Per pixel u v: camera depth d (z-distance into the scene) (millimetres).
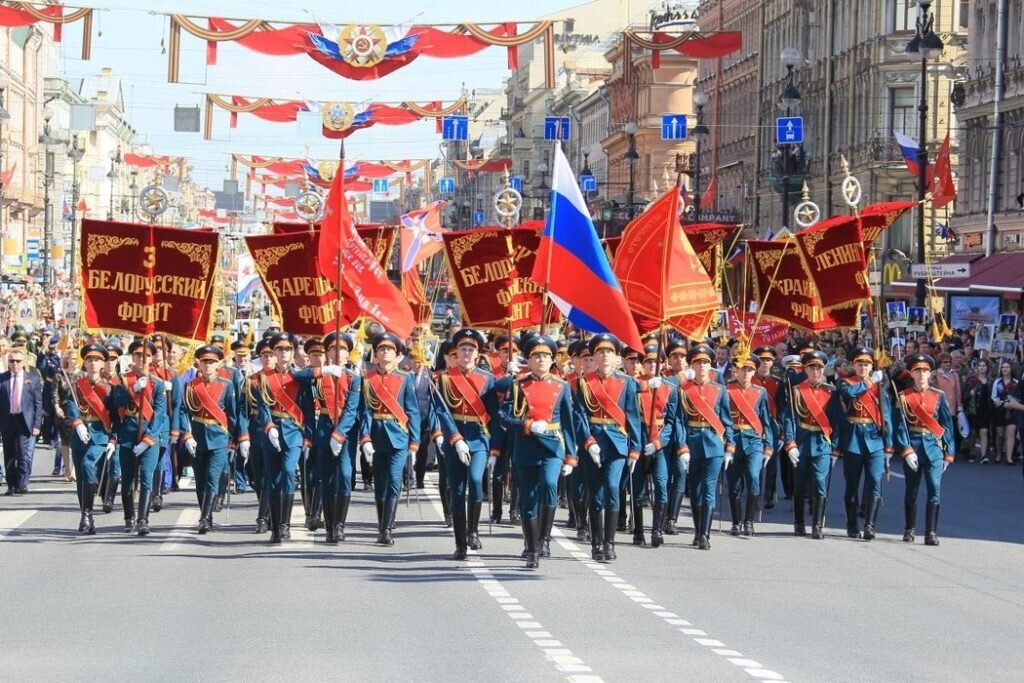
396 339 20234
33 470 29172
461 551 17828
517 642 12750
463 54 27828
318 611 14195
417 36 27453
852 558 18781
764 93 83125
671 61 103125
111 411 19781
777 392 21266
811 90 74500
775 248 24578
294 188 73625
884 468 20734
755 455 20781
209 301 20422
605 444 17812
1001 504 25203
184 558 17703
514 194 25578
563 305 18781
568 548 19172
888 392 21219
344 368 19672
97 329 20359
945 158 50719
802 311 24531
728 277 50875
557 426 17312
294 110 40375
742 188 86562
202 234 20312
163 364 20562
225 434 20078
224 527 20812
